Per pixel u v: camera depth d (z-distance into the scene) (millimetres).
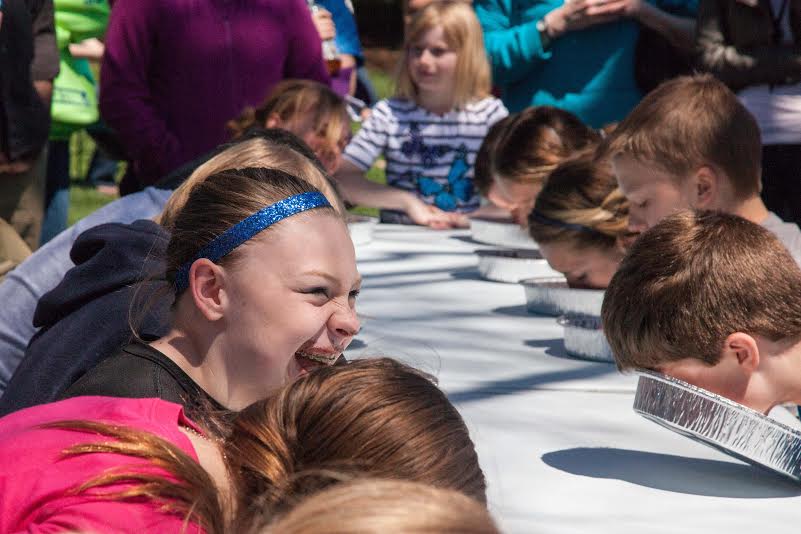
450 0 6074
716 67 5004
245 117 4051
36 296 2611
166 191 2896
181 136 5434
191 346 1774
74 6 6758
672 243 2062
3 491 1227
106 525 1153
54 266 2654
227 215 1732
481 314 3623
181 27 5301
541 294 3592
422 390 1300
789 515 1867
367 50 23625
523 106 6359
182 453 1244
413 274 4398
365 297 3906
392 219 6164
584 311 3447
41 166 5602
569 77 6207
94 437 1272
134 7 5293
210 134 5438
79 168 12453
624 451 2207
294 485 1185
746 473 2082
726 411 1965
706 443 2029
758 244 2057
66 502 1186
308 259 1695
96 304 2119
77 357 2082
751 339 2014
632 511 1871
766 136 4996
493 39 6336
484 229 5148
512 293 4043
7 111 5219
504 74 6332
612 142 3240
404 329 3354
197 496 1193
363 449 1229
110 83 5336
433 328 3377
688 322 2023
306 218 1724
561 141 4520
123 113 5332
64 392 1957
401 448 1228
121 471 1196
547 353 3074
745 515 1865
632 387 2703
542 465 2107
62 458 1241
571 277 3604
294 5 5590
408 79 6223
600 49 6141
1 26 5125
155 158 5391
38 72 5613
